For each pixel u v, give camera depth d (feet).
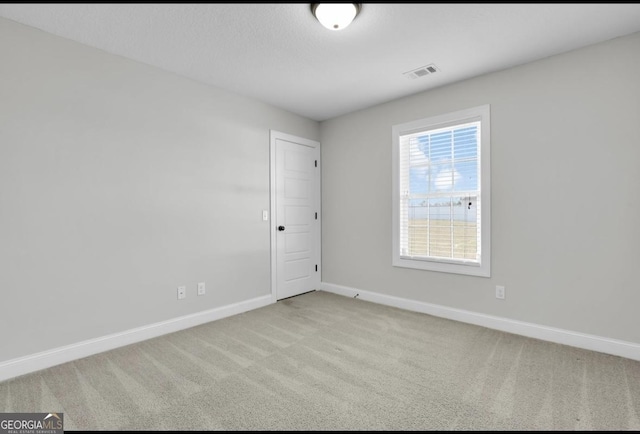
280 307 11.32
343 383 6.19
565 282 7.93
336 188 13.34
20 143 6.58
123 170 8.07
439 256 10.27
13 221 6.50
